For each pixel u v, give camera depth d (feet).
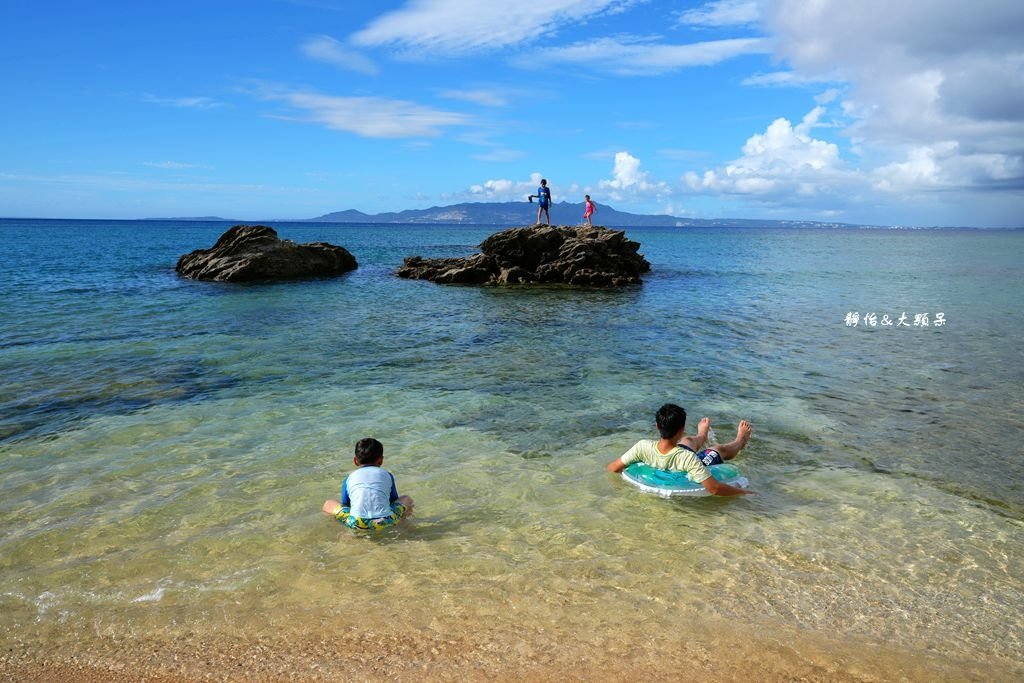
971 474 25.79
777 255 205.67
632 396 36.81
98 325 58.34
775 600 16.75
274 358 45.85
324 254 119.34
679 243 321.11
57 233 368.48
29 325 57.67
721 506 22.57
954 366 44.98
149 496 22.93
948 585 17.61
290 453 27.45
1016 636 15.38
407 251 207.00
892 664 14.25
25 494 22.97
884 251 240.32
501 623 15.62
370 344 51.44
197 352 47.52
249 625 15.56
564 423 31.94
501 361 45.52
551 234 111.34
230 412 33.19
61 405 33.99
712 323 63.46
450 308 73.92
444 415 33.09
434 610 16.16
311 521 21.12
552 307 75.41
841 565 18.58
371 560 18.65
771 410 34.30
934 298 86.99
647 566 18.43
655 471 23.98
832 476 25.44
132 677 13.73
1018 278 120.47
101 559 18.54
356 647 14.70
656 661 14.24
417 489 23.85
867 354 48.98
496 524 21.07
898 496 23.57
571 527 20.86
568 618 15.85
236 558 18.70
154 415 32.55
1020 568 18.60
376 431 30.55
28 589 17.02
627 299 84.33
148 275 108.06
